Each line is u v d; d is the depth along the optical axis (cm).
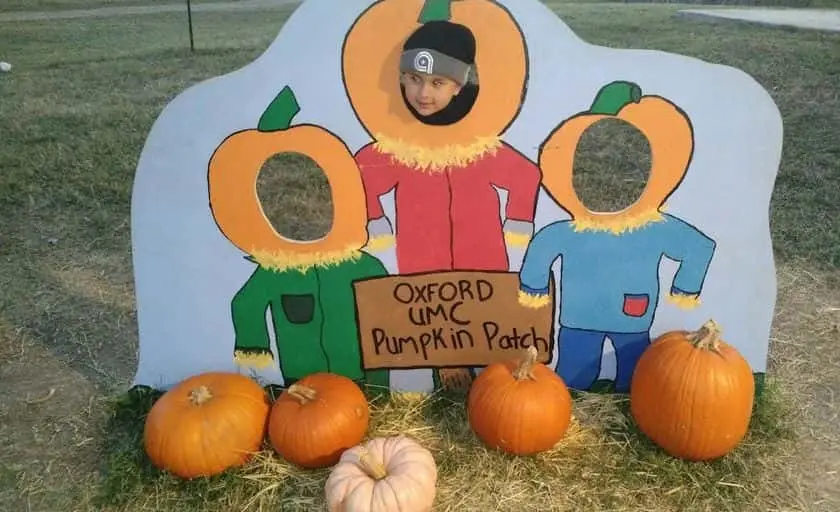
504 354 326
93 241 497
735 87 281
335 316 321
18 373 362
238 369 331
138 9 1341
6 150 628
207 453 281
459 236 306
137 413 325
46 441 314
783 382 340
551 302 315
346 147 295
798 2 1313
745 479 282
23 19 1202
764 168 291
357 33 280
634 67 281
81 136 663
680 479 281
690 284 309
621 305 315
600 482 282
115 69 881
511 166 295
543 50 279
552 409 284
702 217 300
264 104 290
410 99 284
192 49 966
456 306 317
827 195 516
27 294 433
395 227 306
